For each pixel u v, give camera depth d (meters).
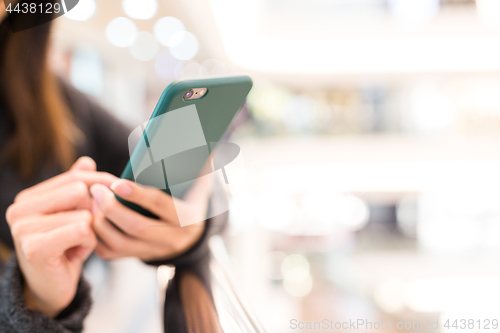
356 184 3.39
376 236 3.56
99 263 0.45
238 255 2.20
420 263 3.44
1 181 0.41
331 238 3.18
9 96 0.41
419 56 3.13
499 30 3.11
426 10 3.10
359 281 2.93
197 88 0.23
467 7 3.11
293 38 3.04
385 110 3.48
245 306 0.27
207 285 0.27
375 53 3.11
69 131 0.45
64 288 0.28
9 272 0.28
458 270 3.47
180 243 0.29
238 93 0.25
